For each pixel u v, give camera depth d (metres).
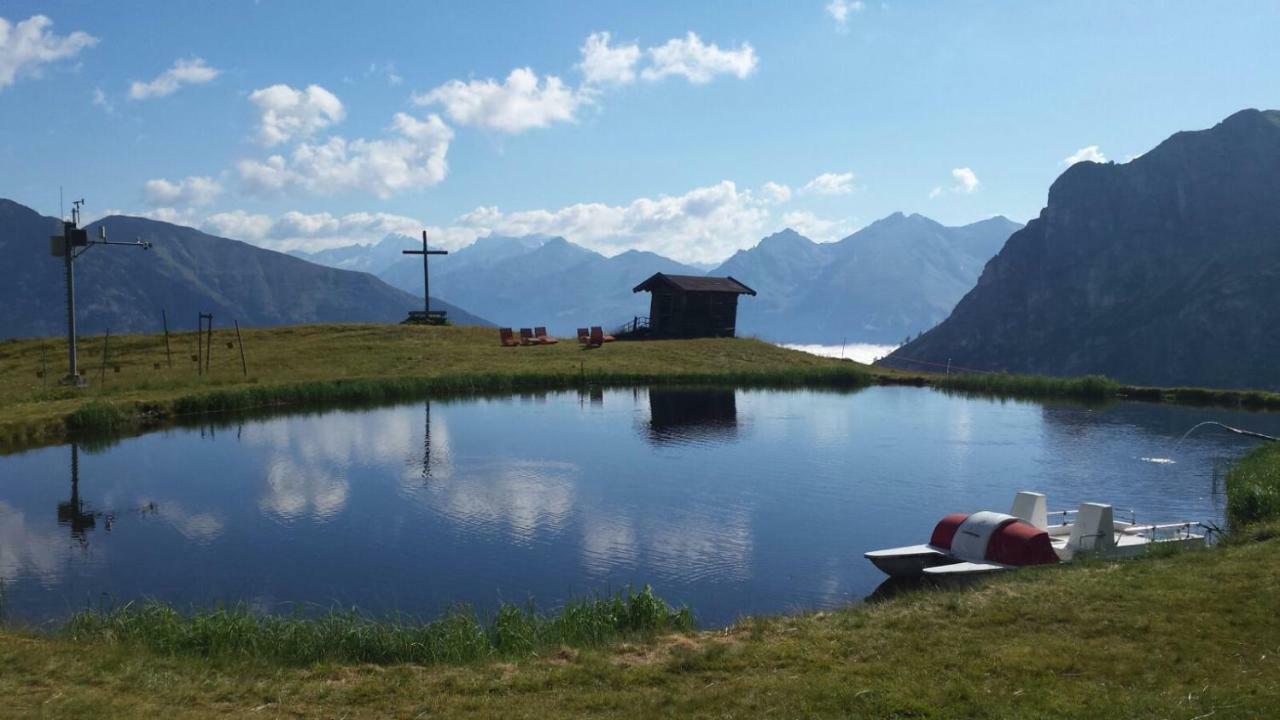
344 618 15.30
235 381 54.31
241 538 22.83
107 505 26.52
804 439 38.84
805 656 11.88
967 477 30.58
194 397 46.66
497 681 11.37
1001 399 56.47
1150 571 15.34
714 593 18.52
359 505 26.30
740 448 36.50
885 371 69.56
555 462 33.12
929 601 14.64
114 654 12.27
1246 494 22.42
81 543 22.41
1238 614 12.48
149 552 21.56
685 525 24.12
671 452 35.50
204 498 27.39
